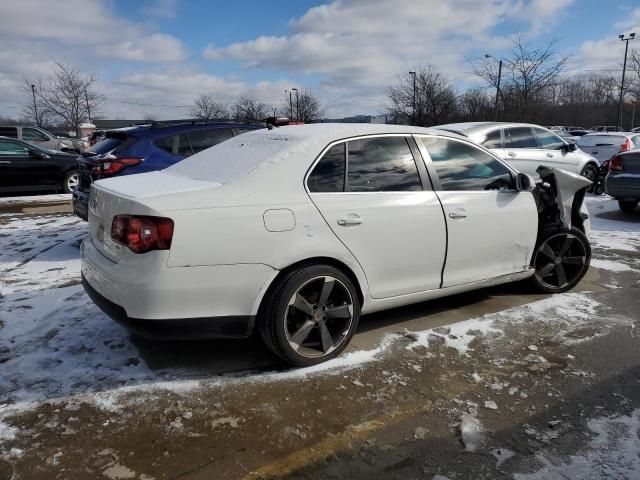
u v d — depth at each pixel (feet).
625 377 11.32
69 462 8.54
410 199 12.76
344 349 12.37
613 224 28.81
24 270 19.08
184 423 9.59
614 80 157.79
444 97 128.77
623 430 9.46
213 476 8.28
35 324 13.82
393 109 134.92
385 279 12.57
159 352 12.29
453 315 14.74
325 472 8.40
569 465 8.54
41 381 10.94
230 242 10.37
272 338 11.09
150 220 10.00
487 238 14.23
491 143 31.12
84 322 13.94
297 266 11.19
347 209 11.71
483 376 11.33
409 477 8.29
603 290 16.98
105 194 11.34
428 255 13.09
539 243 15.94
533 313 14.85
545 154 33.45
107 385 10.82
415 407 10.16
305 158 11.61
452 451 8.90
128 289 10.12
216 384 10.89
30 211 33.50
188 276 10.15
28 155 39.70
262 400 10.34
